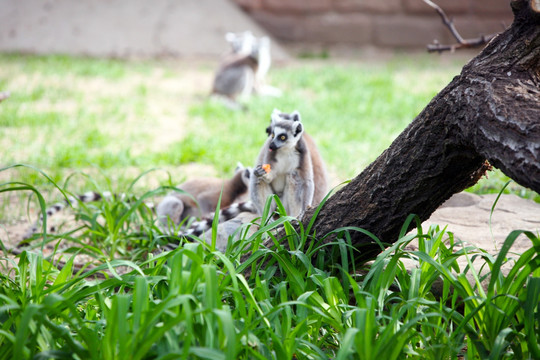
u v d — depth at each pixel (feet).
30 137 42.68
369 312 12.59
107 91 62.39
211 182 27.55
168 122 50.80
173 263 13.03
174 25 88.33
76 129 45.73
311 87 66.64
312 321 14.06
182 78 72.08
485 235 20.45
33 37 83.61
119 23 87.20
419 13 96.07
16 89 59.67
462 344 13.58
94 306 15.07
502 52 14.26
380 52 93.86
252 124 48.75
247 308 14.61
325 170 25.44
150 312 11.90
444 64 82.43
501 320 13.24
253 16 96.94
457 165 14.99
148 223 22.90
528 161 12.20
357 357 12.54
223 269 15.33
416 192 15.51
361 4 96.32
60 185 32.09
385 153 15.92
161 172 36.06
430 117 14.78
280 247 15.60
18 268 15.83
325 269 16.52
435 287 16.71
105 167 36.68
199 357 11.80
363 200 16.17
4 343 12.91
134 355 11.28
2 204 29.43
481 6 93.91
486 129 13.25
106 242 22.13
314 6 96.63
